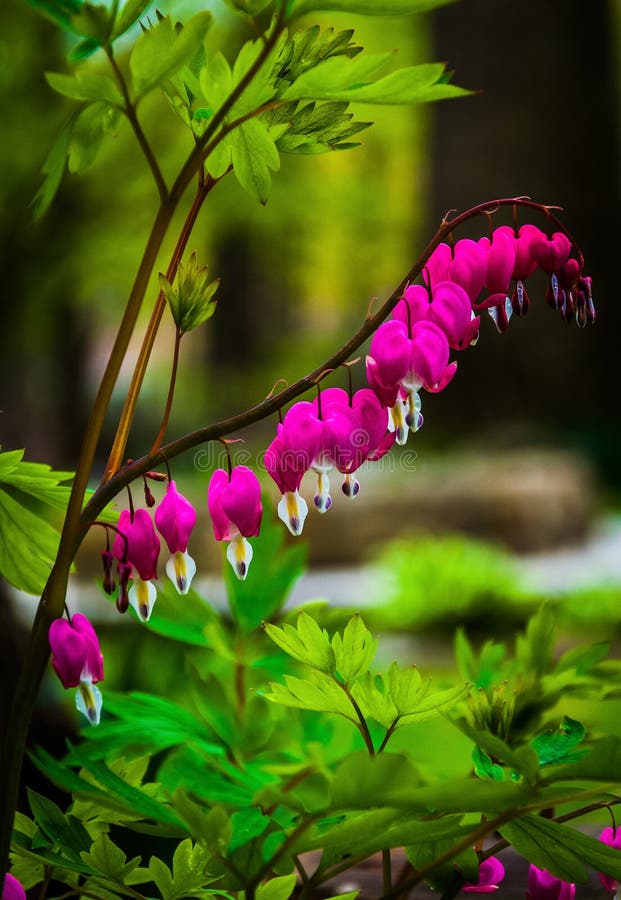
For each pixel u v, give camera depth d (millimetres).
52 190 859
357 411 869
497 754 830
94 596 2992
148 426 8852
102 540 4816
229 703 1003
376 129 6184
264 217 3873
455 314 873
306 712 1014
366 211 4316
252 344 9812
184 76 889
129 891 875
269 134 882
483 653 988
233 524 863
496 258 878
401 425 869
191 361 10750
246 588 1030
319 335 7270
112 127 855
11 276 3582
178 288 860
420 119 7410
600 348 7430
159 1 2641
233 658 1015
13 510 921
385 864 899
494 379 7371
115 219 3547
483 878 916
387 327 865
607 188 7391
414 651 3988
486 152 7258
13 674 1535
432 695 873
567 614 4172
